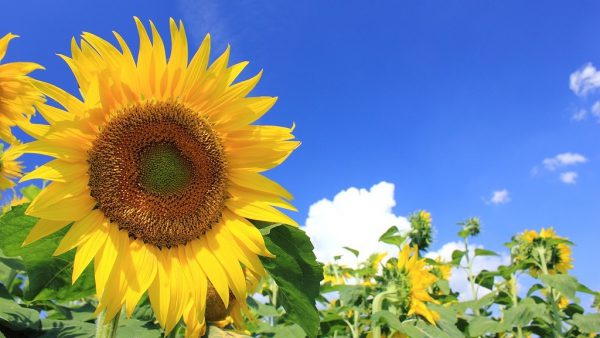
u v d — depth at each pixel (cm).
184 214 45
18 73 67
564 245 127
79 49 39
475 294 132
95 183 42
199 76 45
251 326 88
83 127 41
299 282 43
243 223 46
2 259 61
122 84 42
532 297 122
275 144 48
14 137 68
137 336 58
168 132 45
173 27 43
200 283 45
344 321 101
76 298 41
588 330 106
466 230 151
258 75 46
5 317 49
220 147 47
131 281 41
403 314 89
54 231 38
